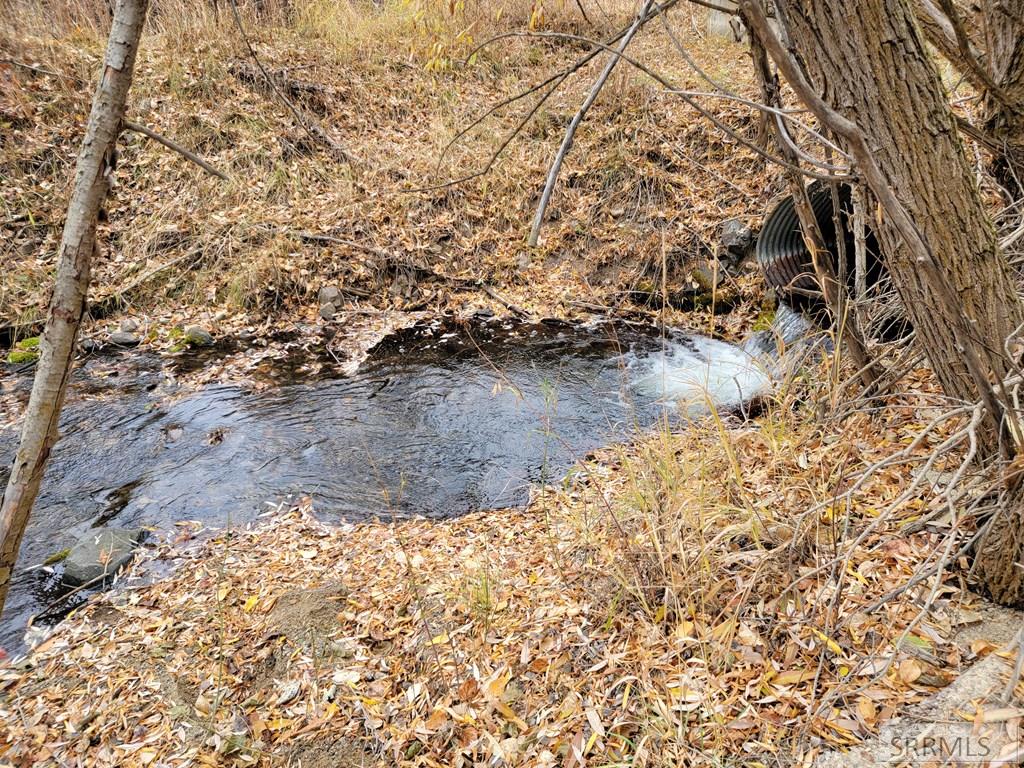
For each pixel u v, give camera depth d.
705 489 3.29
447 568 3.74
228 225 8.49
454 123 10.06
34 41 9.38
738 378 6.11
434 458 5.44
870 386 3.72
